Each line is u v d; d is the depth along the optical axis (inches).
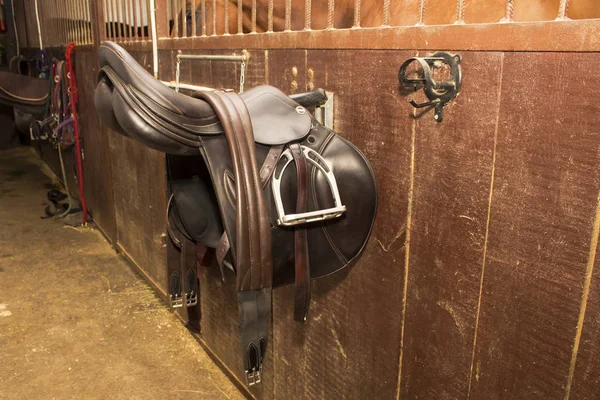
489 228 29.7
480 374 32.0
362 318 42.0
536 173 26.6
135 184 91.9
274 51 45.5
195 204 45.0
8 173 178.4
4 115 210.5
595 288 24.9
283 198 37.0
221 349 70.3
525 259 28.0
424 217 34.1
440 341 34.7
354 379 44.2
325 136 38.3
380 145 36.5
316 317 48.1
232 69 52.5
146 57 75.4
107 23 93.5
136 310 87.6
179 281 51.2
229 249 37.6
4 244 114.9
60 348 76.7
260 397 62.1
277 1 63.3
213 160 35.0
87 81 110.0
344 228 38.1
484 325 31.2
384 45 34.3
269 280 34.7
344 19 56.6
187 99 35.3
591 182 24.2
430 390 36.3
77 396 66.5
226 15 52.9
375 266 39.6
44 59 141.2
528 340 28.6
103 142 106.0
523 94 26.5
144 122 33.4
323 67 40.1
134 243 99.0
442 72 30.6
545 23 24.8
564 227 25.7
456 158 30.9
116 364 73.2
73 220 129.2
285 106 38.4
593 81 23.4
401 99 33.9
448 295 33.4
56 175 169.9
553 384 27.7
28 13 170.1
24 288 94.8
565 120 24.8
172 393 67.3
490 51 27.7
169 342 78.7
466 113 29.7
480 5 34.2
